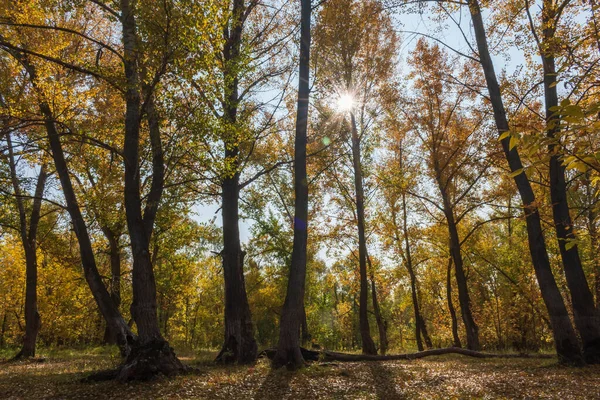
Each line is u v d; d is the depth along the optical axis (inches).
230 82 441.1
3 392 335.6
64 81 512.1
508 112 617.0
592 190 623.8
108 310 469.4
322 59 677.3
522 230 1216.2
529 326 1266.0
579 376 363.9
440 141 817.5
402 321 1903.3
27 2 407.2
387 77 775.1
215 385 343.6
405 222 1005.2
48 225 870.4
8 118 371.2
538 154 118.0
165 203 639.8
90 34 553.3
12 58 462.3
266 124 549.0
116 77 390.6
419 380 367.9
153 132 433.4
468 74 768.3
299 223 478.9
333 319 2033.7
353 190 896.9
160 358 381.1
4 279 1116.5
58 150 467.2
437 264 1167.6
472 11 511.5
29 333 706.2
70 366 538.9
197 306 1679.4
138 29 376.8
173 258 1002.1
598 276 769.6
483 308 1273.4
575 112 104.3
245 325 538.9
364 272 757.9
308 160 799.1
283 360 444.8
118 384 350.6
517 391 306.3
